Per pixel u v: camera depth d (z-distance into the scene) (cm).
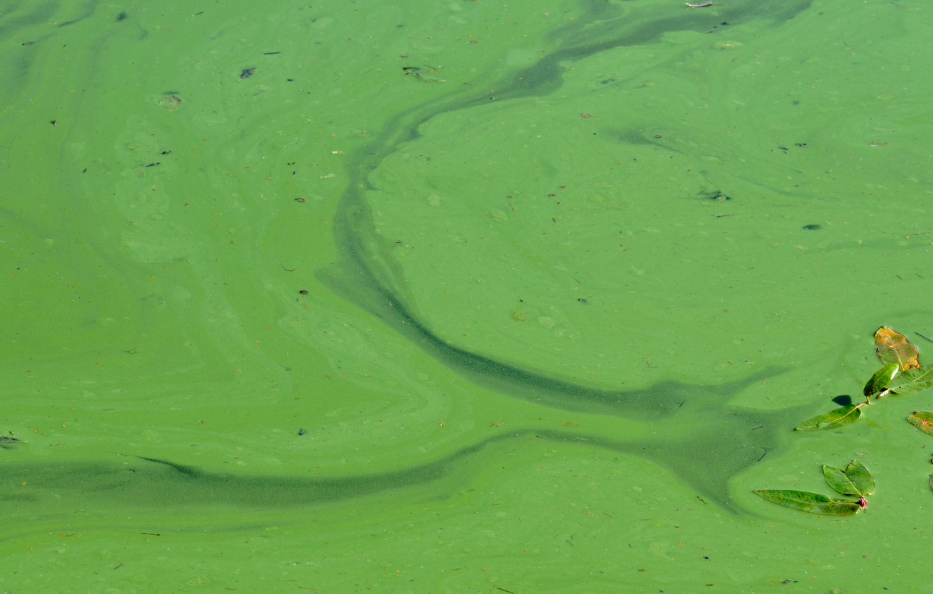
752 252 332
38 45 422
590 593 225
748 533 241
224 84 408
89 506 252
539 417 280
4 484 256
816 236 338
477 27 452
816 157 374
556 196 359
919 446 260
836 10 460
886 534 236
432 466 266
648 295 317
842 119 391
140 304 312
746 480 256
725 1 473
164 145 376
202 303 314
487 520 249
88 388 284
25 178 356
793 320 304
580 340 303
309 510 252
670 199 356
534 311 313
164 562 236
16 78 402
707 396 282
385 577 232
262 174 366
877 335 294
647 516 247
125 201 350
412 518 250
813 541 237
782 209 350
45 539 242
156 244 334
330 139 385
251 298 317
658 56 433
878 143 378
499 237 342
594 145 383
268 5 461
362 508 253
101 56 418
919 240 334
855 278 319
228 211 349
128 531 245
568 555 237
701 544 238
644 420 277
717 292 316
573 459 266
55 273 320
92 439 269
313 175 368
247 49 429
